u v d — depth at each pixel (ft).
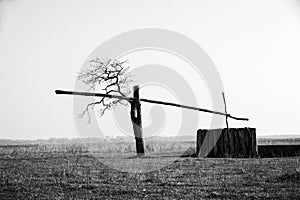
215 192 46.88
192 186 51.08
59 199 44.57
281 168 64.85
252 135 91.25
